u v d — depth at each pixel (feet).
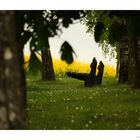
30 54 29.73
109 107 67.00
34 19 33.55
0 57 25.30
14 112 25.76
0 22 25.29
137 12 32.94
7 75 25.40
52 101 80.64
